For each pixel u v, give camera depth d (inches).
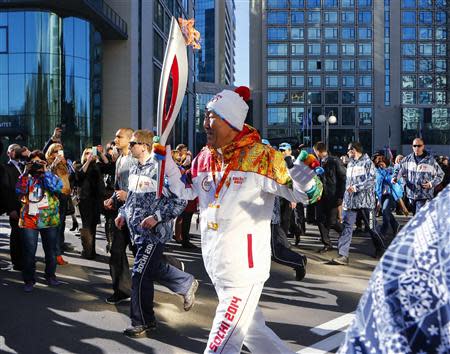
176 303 237.5
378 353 42.4
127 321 211.0
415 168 372.8
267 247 120.9
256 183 117.0
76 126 1236.5
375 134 3319.4
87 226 343.9
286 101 3351.4
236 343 116.0
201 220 125.3
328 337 191.3
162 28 1660.9
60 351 178.1
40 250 376.2
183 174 131.4
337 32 3344.0
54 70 1202.6
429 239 42.4
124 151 247.3
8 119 1190.3
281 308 229.9
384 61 3336.6
